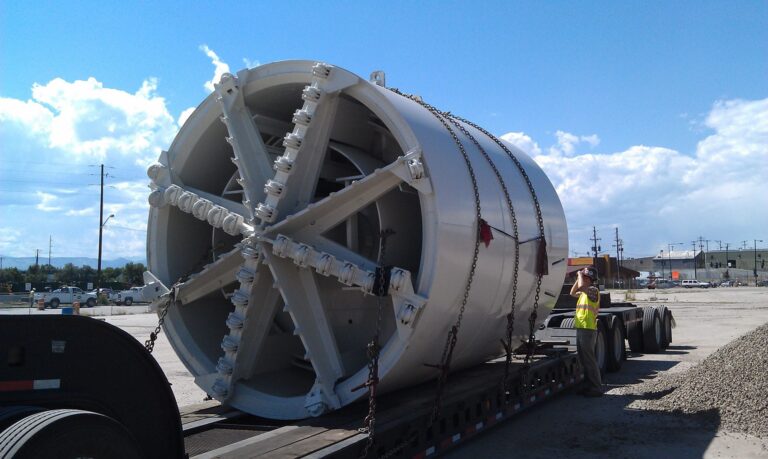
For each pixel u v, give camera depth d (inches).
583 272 388.2
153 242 275.9
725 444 262.7
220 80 252.7
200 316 279.7
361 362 241.0
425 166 212.8
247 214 248.7
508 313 277.7
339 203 226.5
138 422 151.4
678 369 486.3
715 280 5206.7
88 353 143.3
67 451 116.3
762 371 332.5
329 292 243.9
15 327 133.2
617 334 485.4
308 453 170.1
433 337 221.9
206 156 280.8
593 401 359.6
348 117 252.2
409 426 207.5
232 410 247.4
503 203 260.4
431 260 210.5
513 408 286.7
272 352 258.5
